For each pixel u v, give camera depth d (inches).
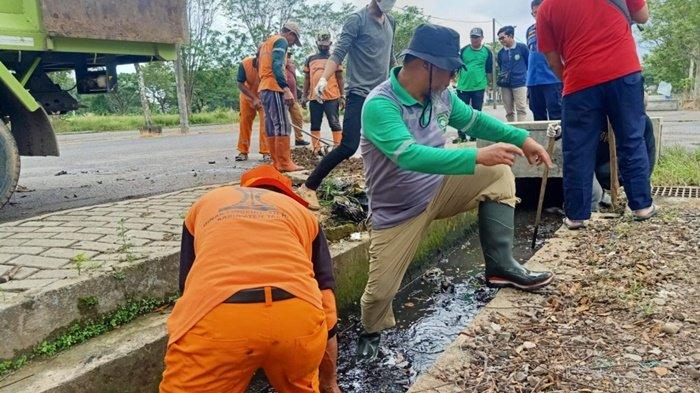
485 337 116.1
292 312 79.1
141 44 231.1
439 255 204.7
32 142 207.8
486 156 106.9
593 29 163.6
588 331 115.4
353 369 129.3
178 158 393.4
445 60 113.9
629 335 112.1
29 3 195.9
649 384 95.3
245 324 76.7
